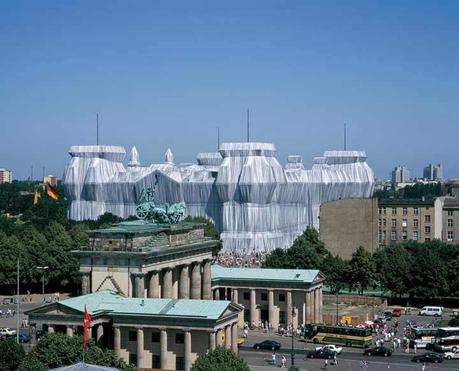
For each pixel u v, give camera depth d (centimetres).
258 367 17675
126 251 18438
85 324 13962
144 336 16350
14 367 14600
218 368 13362
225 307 16325
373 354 19312
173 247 19988
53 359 14025
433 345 19838
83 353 13625
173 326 16025
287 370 17250
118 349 16262
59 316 16100
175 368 16125
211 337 15812
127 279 18362
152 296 19050
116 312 16288
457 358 19200
